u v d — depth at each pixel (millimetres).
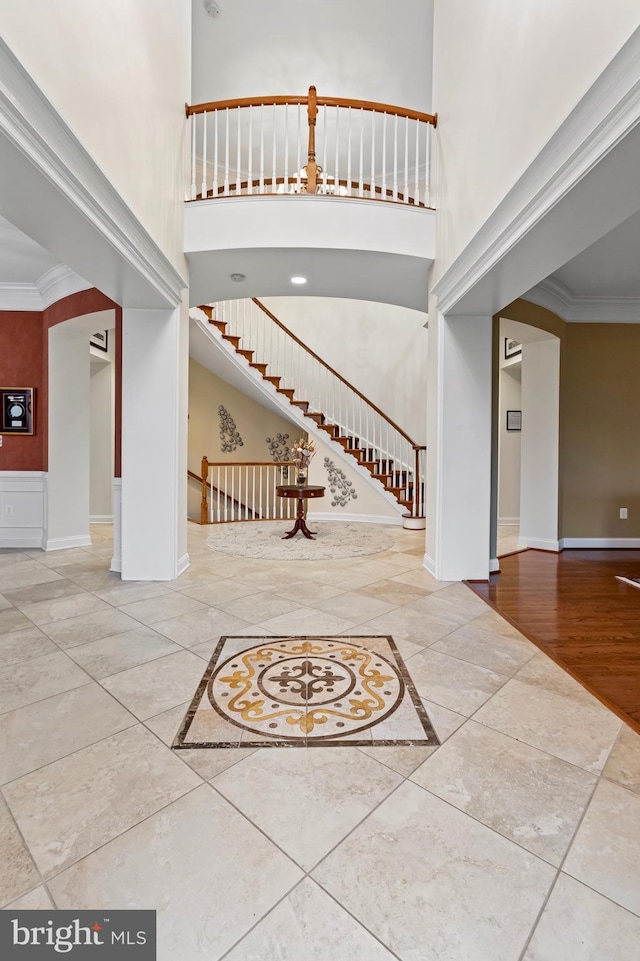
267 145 5953
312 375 7793
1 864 1172
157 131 3195
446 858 1203
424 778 1502
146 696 1989
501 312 4512
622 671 2277
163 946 981
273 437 8609
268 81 5148
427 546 4277
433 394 4039
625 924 1038
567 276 4730
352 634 2697
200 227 3816
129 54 2703
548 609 3230
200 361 7852
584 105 1733
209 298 4957
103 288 3244
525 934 1016
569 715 1877
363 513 7113
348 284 4527
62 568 4301
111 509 6898
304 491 5582
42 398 5320
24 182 1921
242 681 2125
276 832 1281
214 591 3535
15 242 4090
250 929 1019
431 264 4035
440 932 1019
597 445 5551
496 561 4395
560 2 1964
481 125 2895
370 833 1280
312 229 3752
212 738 1703
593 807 1382
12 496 5332
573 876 1154
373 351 7770
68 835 1262
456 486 3895
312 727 1774
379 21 4434
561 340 5305
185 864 1178
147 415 3789
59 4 1938
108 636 2641
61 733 1724
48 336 5090
